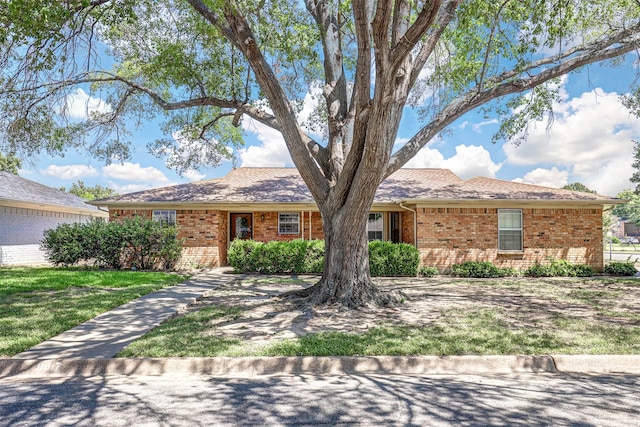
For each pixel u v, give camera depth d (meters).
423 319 6.65
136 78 11.23
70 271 12.85
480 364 4.67
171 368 4.57
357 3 5.55
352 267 7.75
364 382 4.19
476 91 8.39
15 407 3.55
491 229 13.78
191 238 14.88
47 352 4.89
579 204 13.82
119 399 3.73
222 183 16.95
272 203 14.41
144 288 9.73
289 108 7.95
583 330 5.88
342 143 8.67
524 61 8.08
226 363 4.61
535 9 6.89
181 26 9.61
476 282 11.60
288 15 8.90
